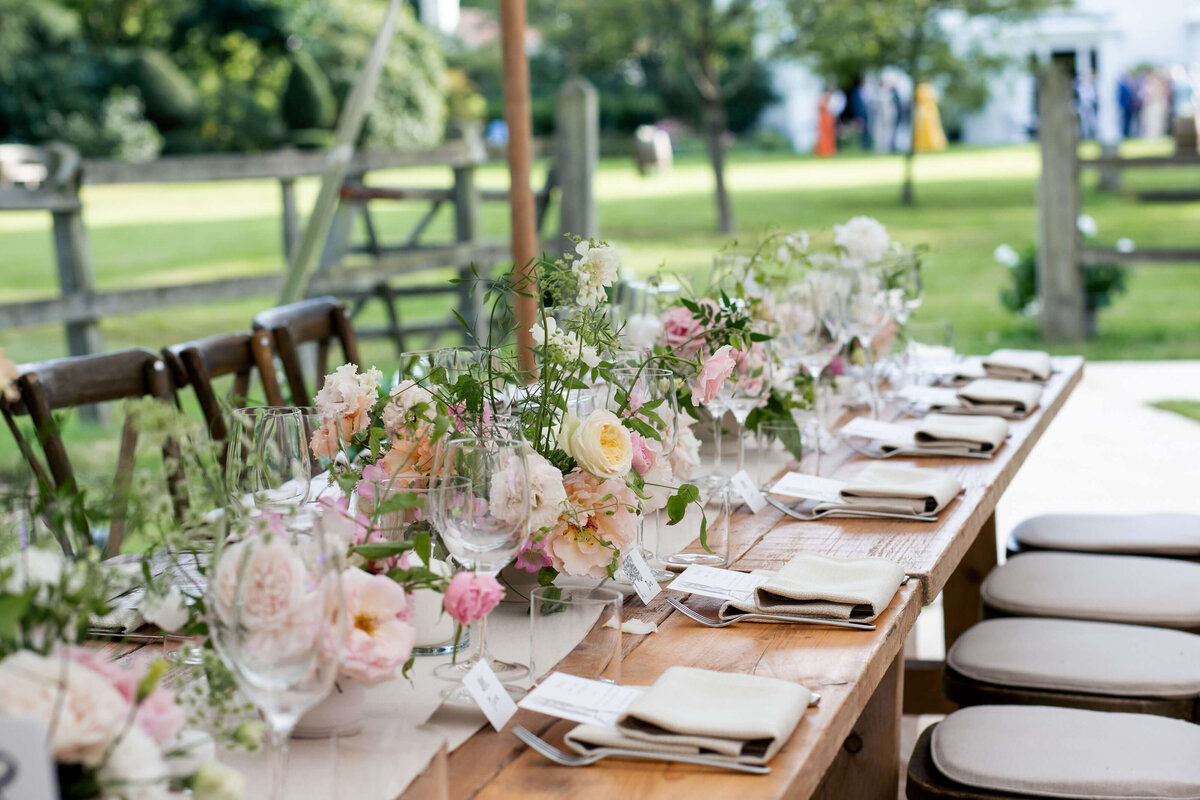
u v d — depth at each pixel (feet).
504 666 3.87
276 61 64.13
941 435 7.00
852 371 8.63
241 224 46.34
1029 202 48.73
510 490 3.68
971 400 8.18
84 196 56.39
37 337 27.45
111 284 33.01
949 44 44.34
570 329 4.83
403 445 4.38
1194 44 68.69
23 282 33.68
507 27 12.37
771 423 6.66
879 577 4.57
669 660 4.04
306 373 15.93
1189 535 8.07
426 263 18.80
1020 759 5.18
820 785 5.50
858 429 7.35
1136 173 54.65
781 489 6.05
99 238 42.96
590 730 3.39
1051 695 6.12
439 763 2.82
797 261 7.52
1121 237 36.94
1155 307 28.66
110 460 16.40
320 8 64.23
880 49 43.73
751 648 4.15
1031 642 6.48
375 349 24.81
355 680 3.28
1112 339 24.58
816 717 3.57
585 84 19.53
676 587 4.61
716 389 5.34
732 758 3.27
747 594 4.57
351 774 2.79
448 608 3.47
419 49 62.03
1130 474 15.53
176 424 2.94
